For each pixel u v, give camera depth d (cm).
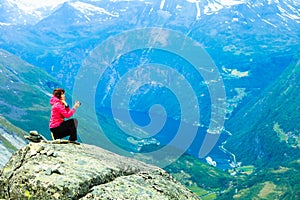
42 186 1834
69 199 1800
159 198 1952
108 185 1903
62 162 1966
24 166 1945
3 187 1953
